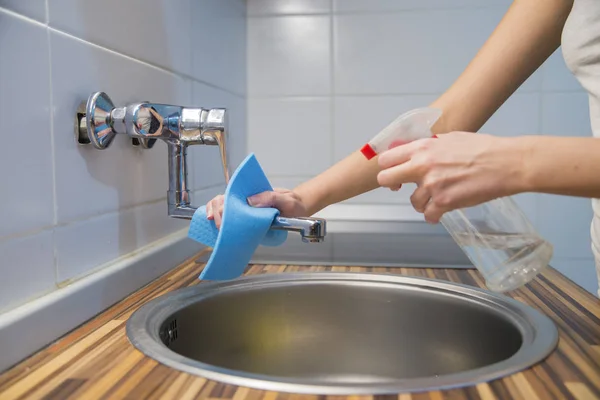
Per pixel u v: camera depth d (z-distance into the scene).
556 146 0.45
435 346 0.74
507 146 0.46
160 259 0.84
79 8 0.63
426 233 1.28
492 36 0.75
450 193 0.48
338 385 0.42
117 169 0.73
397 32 1.41
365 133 1.44
